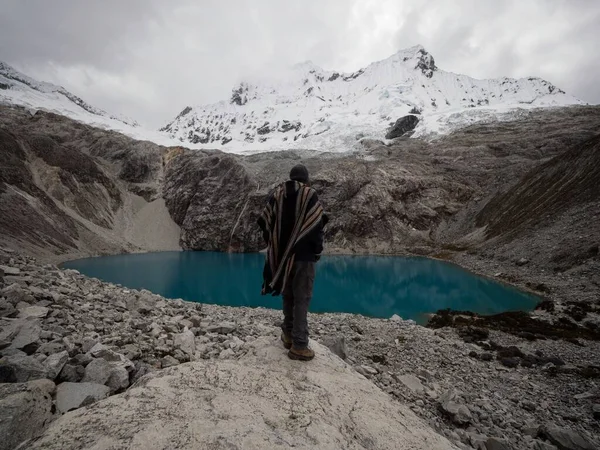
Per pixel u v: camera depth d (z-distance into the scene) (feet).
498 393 38.55
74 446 6.51
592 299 94.43
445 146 363.97
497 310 101.14
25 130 382.42
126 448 6.56
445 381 39.60
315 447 7.76
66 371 15.14
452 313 90.74
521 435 28.22
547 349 59.41
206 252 294.25
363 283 157.17
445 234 265.13
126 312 32.68
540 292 113.19
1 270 29.94
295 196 11.19
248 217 292.40
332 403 9.93
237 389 9.53
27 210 213.05
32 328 19.01
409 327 64.49
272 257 11.39
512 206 214.69
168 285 145.18
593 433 31.42
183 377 9.73
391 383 33.06
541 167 221.46
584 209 147.23
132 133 566.36
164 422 7.53
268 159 391.65
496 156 324.39
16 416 9.52
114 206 310.86
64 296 30.58
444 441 9.94
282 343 13.14
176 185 337.11
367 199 285.84
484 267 161.58
